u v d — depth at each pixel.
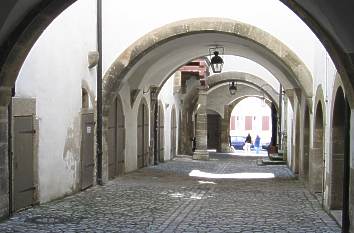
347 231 9.10
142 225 10.02
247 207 12.41
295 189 16.14
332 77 11.31
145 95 23.75
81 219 10.48
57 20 12.83
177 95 33.22
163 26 16.56
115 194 14.29
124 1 16.69
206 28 16.38
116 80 16.70
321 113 14.38
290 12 16.06
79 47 14.71
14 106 10.65
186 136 35.97
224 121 43.94
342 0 6.32
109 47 16.77
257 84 31.41
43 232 9.20
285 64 16.14
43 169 12.21
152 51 18.00
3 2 7.11
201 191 15.34
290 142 24.61
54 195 12.89
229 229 9.76
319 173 14.69
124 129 20.14
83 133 15.05
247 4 16.28
